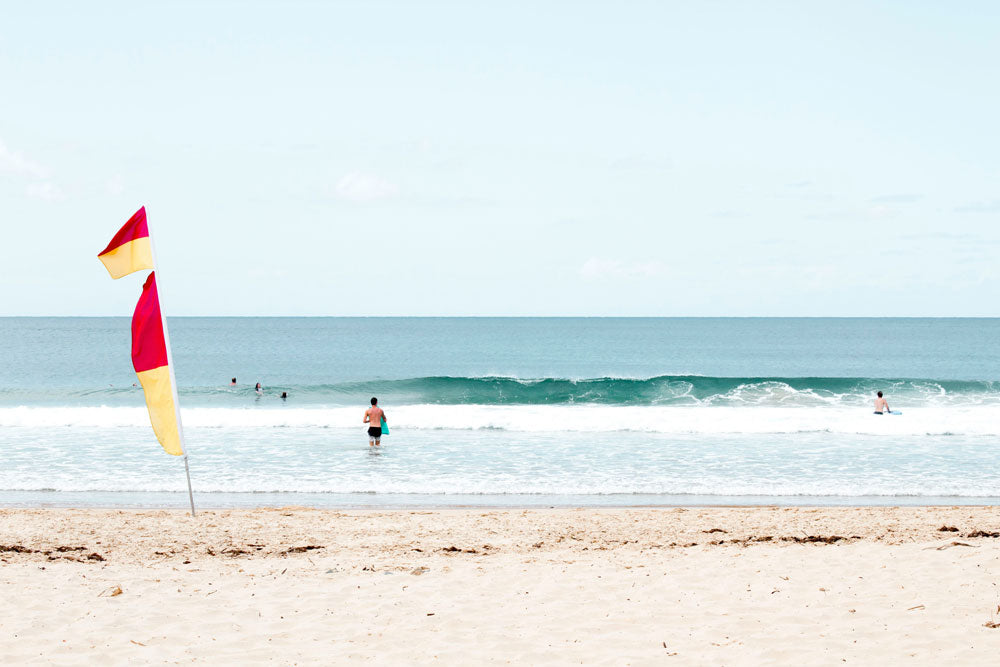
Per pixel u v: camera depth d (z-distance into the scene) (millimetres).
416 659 6051
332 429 24609
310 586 8086
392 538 10539
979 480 17156
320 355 80562
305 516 12234
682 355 82062
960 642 6117
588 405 29953
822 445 21844
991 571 8266
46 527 10844
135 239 11117
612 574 8555
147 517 11898
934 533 10758
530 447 21359
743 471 18062
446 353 84812
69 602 7418
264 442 22062
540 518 12195
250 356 78375
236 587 8023
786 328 176250
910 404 30469
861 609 7078
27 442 21781
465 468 18297
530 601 7562
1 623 6785
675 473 17812
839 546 10023
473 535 10805
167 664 5918
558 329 167375
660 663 5898
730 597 7617
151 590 7863
